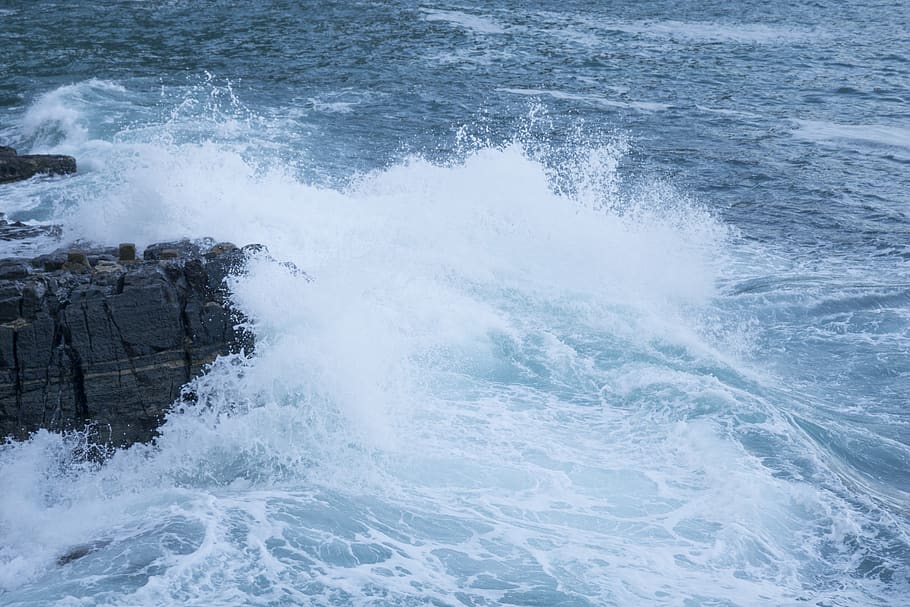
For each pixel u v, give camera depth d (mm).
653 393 12766
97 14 39438
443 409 12414
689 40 40969
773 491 10938
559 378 13242
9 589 9133
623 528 10312
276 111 26906
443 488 10906
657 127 27469
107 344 11320
